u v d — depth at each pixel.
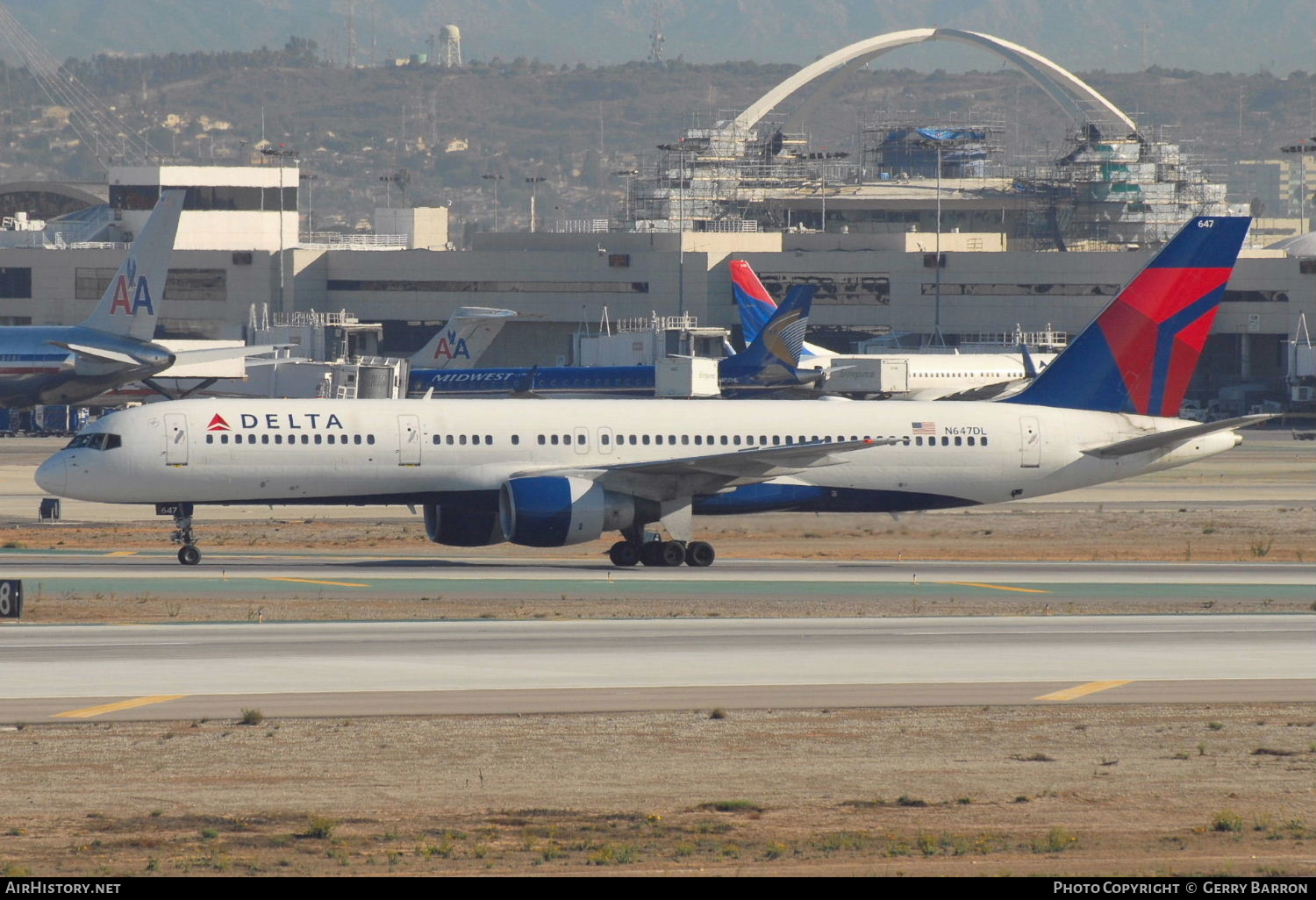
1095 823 98.50
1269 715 129.75
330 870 86.88
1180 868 87.44
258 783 105.62
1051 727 124.50
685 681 140.62
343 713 126.06
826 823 98.00
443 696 133.00
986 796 104.69
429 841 93.06
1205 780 109.31
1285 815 100.81
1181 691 138.50
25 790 102.88
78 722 121.69
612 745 117.25
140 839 92.81
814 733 121.69
